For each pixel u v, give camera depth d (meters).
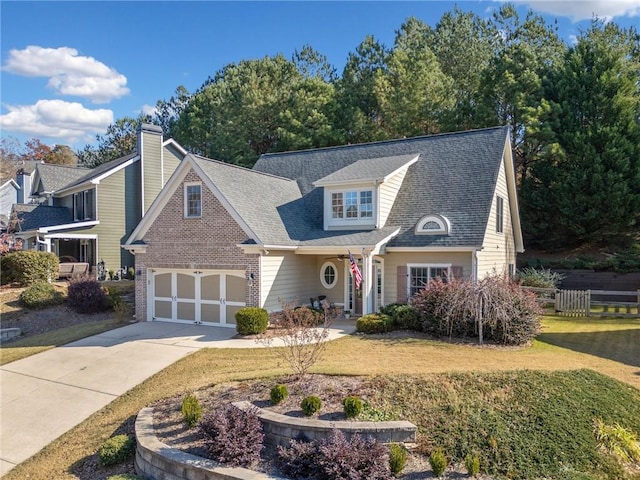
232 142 39.94
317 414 8.30
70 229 28.83
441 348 13.05
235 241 17.36
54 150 79.88
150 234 19.58
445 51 42.81
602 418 8.70
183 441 8.17
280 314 16.89
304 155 26.11
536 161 32.38
